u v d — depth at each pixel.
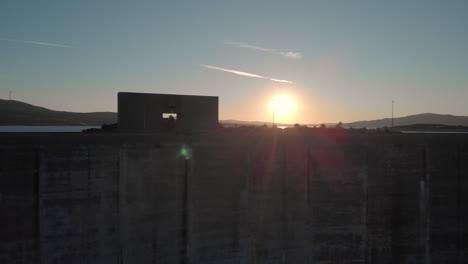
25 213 10.68
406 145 15.01
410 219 15.02
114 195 11.76
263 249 13.63
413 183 15.05
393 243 14.90
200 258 12.85
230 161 13.24
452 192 15.29
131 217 12.00
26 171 10.67
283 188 13.87
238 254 13.31
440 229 15.22
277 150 13.80
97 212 11.53
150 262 12.26
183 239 12.69
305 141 14.11
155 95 18.84
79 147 11.27
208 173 12.95
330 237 14.33
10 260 10.53
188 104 19.47
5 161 10.41
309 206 14.13
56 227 11.03
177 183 12.59
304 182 14.09
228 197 13.21
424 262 15.15
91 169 11.42
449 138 15.28
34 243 10.80
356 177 14.59
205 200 12.91
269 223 13.71
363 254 14.66
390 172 14.87
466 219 15.39
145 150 12.13
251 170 13.52
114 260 11.80
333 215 14.36
